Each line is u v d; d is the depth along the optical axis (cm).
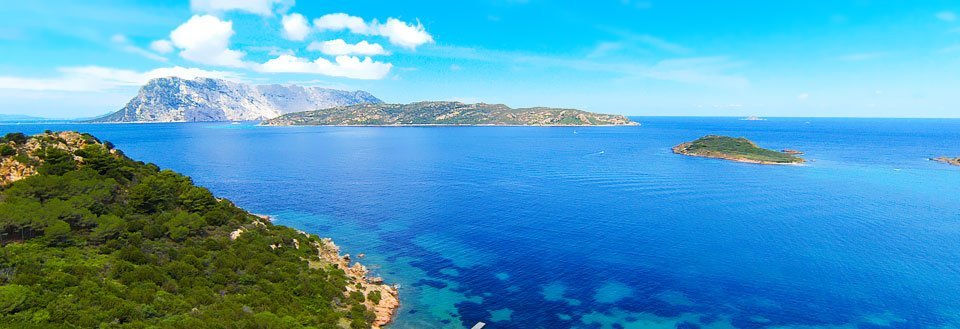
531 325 7094
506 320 7238
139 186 9250
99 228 7475
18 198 7731
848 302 7656
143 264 6856
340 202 14838
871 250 9894
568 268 9144
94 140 11631
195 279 6756
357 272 8806
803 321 7138
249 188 17238
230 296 6550
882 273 8694
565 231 11444
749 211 13338
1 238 6856
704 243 10444
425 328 6969
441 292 8175
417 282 8594
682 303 7719
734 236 10931
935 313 7275
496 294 8088
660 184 17825
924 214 12950
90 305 5366
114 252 7106
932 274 8650
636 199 15050
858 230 11338
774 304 7638
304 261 8538
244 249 8150
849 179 19100
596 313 7431
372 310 7244
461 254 9969
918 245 10200
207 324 5462
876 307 7481
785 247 10138
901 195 15675
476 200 15038
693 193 16025
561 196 15588
